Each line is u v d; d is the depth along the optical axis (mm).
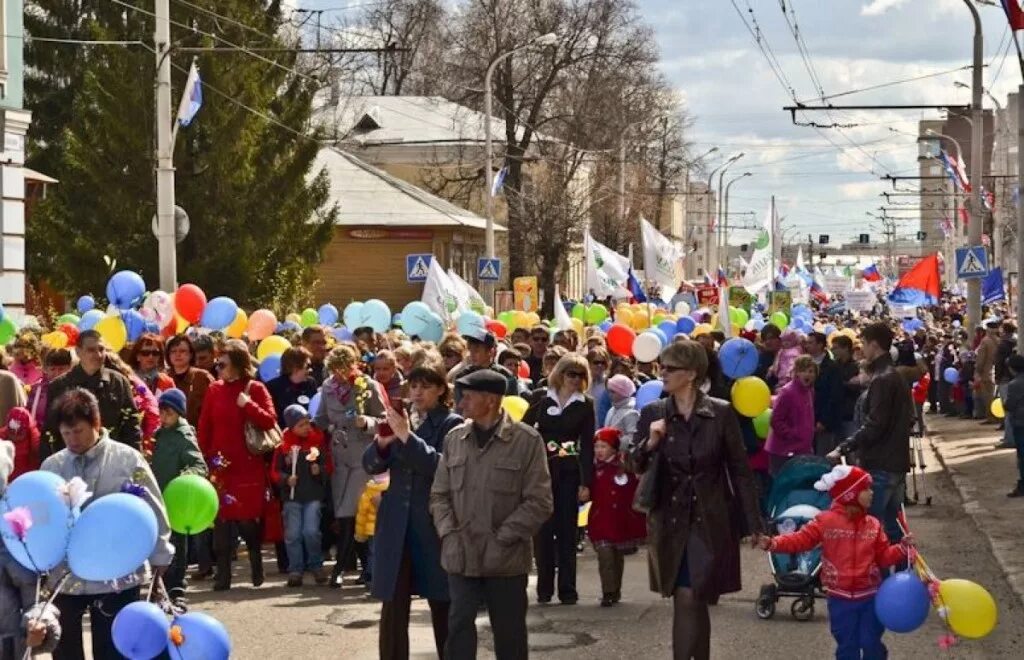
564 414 14492
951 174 55281
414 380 10898
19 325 22594
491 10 63281
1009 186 79688
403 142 67062
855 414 19797
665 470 10469
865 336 14953
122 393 12844
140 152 38812
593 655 12211
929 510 22828
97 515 8703
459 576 10016
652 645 12625
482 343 14891
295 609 14352
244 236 39750
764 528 10461
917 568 10430
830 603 10703
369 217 60094
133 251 39000
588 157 67188
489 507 10000
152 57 38750
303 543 15906
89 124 39250
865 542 10602
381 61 78000
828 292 99750
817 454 20734
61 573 9445
